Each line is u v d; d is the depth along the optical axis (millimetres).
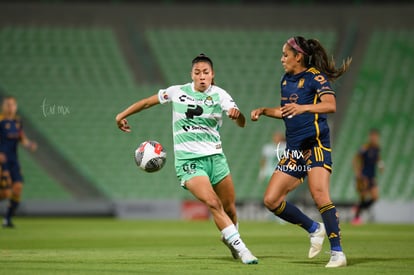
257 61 113125
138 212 90188
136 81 110562
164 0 116938
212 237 52000
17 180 63344
